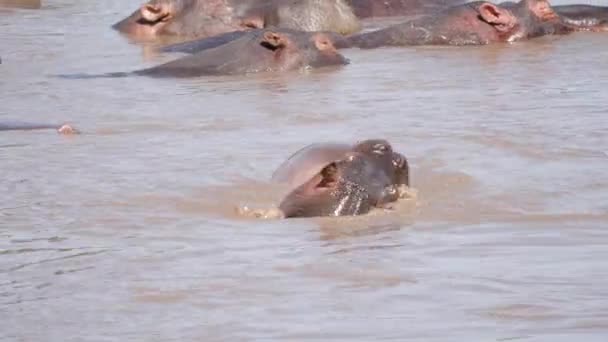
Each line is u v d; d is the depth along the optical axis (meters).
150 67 66.88
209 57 64.94
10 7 93.88
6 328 25.64
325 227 33.47
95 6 95.12
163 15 80.06
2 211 36.09
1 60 69.56
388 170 36.22
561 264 28.59
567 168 39.66
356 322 24.80
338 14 77.94
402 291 26.89
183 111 52.88
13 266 30.45
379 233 32.59
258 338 24.14
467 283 27.23
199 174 40.19
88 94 58.38
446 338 23.38
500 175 39.00
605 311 24.69
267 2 79.12
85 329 25.38
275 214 34.91
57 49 74.38
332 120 49.41
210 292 27.59
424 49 69.62
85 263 30.52
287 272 28.95
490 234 32.09
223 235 33.00
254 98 55.84
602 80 56.94
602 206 34.88
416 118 48.91
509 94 53.94
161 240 32.62
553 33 72.56
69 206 36.56
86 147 45.41
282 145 44.47
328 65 64.62
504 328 23.88
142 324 25.53
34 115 53.06
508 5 72.44
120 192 38.09
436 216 34.31
